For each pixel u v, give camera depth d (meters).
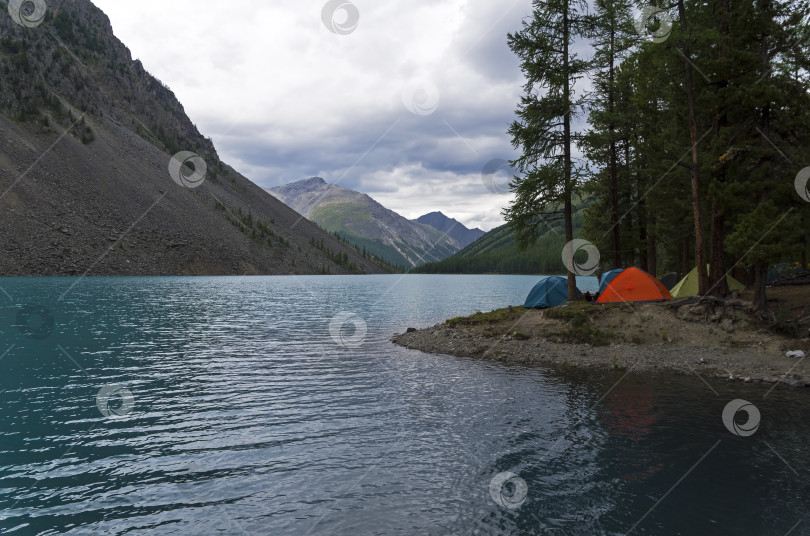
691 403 12.71
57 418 11.12
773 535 6.20
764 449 9.33
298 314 40.25
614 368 17.28
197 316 37.03
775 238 18.52
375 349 22.08
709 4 22.72
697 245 21.42
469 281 164.00
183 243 195.62
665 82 24.02
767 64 20.27
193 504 7.03
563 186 24.16
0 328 26.28
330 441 9.84
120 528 6.31
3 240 132.00
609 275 24.86
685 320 20.33
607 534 6.25
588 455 9.09
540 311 25.75
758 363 16.53
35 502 7.02
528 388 14.50
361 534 6.22
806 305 20.16
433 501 7.20
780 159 19.86
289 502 7.14
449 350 21.17
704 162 21.84
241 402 12.82
